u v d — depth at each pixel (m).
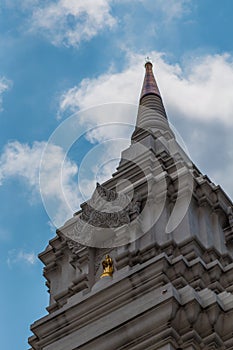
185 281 61.03
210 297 58.03
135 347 57.19
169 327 56.72
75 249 69.50
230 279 62.91
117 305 60.44
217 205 69.44
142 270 60.75
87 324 61.06
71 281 68.50
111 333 58.12
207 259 65.19
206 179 70.94
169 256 63.50
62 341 60.81
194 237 65.25
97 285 64.06
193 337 56.72
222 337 57.72
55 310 67.62
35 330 63.00
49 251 72.19
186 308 57.22
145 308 57.59
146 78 91.94
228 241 68.50
